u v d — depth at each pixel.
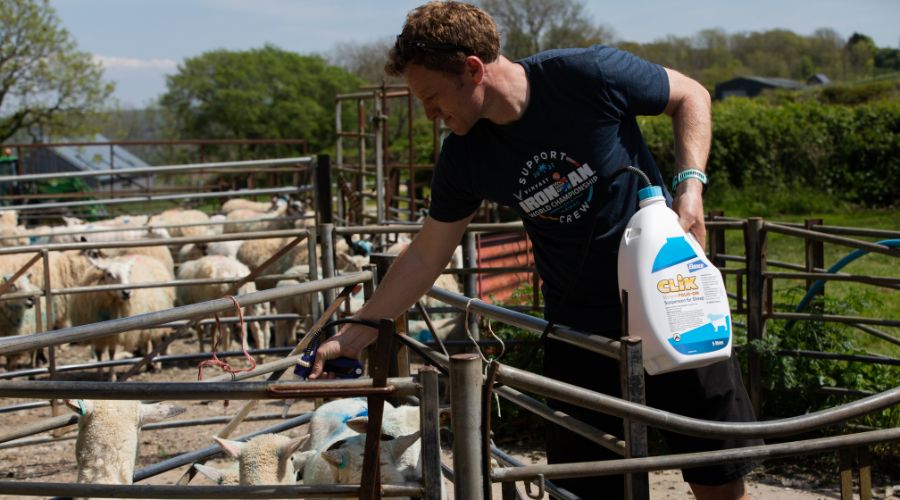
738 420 2.69
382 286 2.82
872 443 2.46
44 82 34.25
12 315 8.79
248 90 54.25
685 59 66.38
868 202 21.70
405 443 2.74
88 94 34.91
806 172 22.19
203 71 55.16
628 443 2.29
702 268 2.41
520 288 7.49
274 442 3.00
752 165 22.06
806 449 2.40
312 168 8.33
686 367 2.38
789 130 22.02
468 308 2.96
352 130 55.56
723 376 2.67
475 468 2.06
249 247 10.80
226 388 2.00
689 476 2.76
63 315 9.32
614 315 2.70
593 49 2.56
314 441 3.33
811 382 5.48
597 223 2.60
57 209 24.06
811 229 5.89
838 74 59.59
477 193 2.75
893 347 7.30
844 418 2.40
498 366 2.11
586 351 2.81
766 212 21.06
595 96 2.50
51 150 35.69
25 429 3.35
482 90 2.44
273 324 10.30
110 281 8.87
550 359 2.95
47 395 2.01
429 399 2.07
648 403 2.73
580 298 2.75
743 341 5.82
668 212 2.42
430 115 2.53
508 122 2.53
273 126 54.03
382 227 5.40
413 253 2.85
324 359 2.62
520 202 2.67
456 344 5.93
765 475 5.11
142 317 2.57
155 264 9.52
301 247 10.51
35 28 33.38
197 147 53.88
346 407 3.45
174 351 9.13
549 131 2.52
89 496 2.15
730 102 24.59
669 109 2.64
